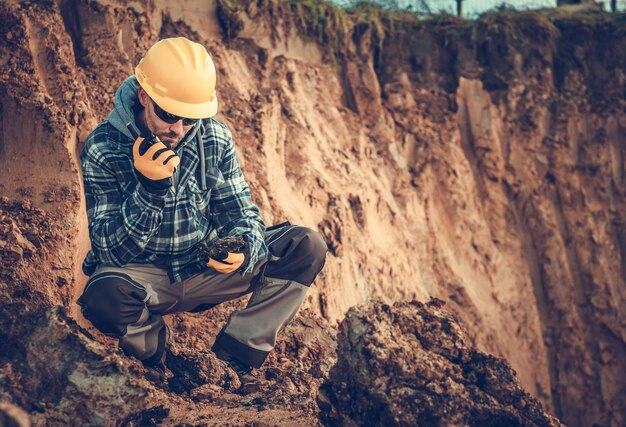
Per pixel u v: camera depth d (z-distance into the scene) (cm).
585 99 1061
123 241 350
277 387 409
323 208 737
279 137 756
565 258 1011
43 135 498
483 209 988
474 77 1017
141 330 376
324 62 903
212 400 393
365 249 753
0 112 501
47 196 480
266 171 681
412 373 339
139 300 367
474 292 924
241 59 789
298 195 728
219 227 388
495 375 347
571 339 990
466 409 334
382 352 340
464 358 355
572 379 985
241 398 398
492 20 1045
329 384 355
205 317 497
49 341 345
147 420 354
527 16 1064
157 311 386
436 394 336
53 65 555
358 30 951
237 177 389
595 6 1124
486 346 895
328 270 658
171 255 373
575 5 1125
